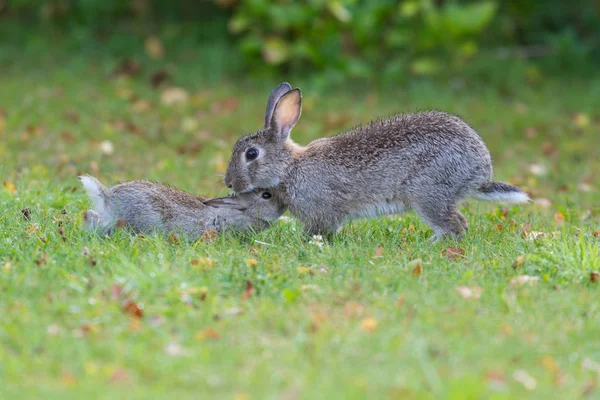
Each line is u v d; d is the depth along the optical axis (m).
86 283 9.25
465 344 8.07
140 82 22.39
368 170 11.91
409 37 23.66
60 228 11.03
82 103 20.14
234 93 21.95
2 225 11.07
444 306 8.99
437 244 11.40
